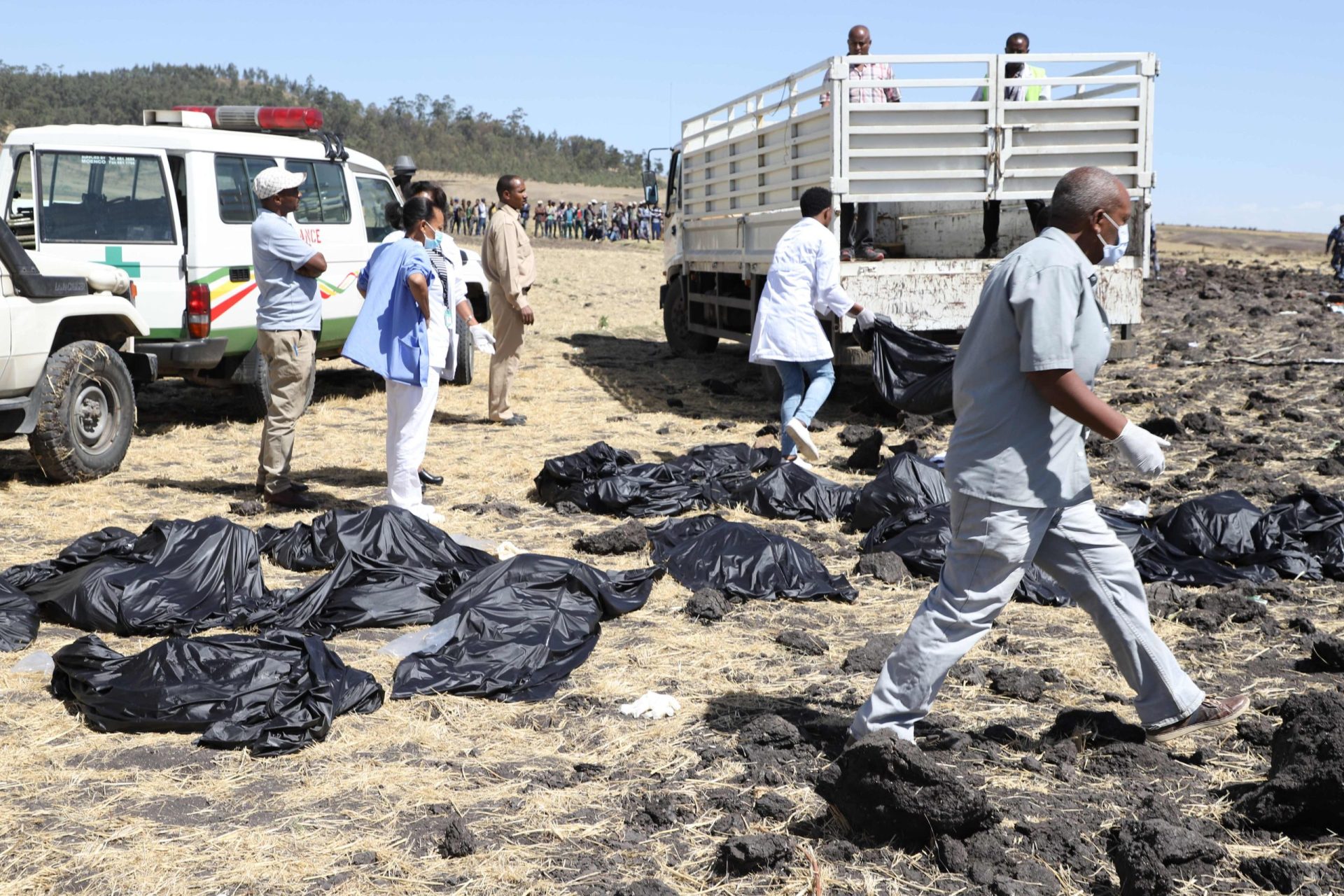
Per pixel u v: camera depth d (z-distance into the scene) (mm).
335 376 13648
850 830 3584
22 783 3836
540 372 14180
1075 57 10344
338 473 8781
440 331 7301
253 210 10453
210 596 5586
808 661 5152
